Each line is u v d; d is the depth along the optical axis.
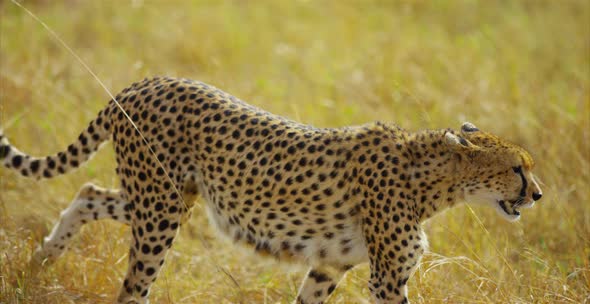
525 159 11.63
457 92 21.39
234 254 15.16
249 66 23.97
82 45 24.98
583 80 21.33
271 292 14.08
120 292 12.53
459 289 13.12
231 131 12.10
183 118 12.13
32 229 14.88
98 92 20.20
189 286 13.95
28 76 20.02
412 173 11.53
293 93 21.66
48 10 27.91
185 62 23.81
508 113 19.47
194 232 15.73
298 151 11.94
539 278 13.34
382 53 24.72
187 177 12.33
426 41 26.47
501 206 11.84
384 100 21.14
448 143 11.35
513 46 26.14
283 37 27.22
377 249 11.57
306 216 11.95
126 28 26.52
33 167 13.10
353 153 11.77
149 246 12.33
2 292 12.67
